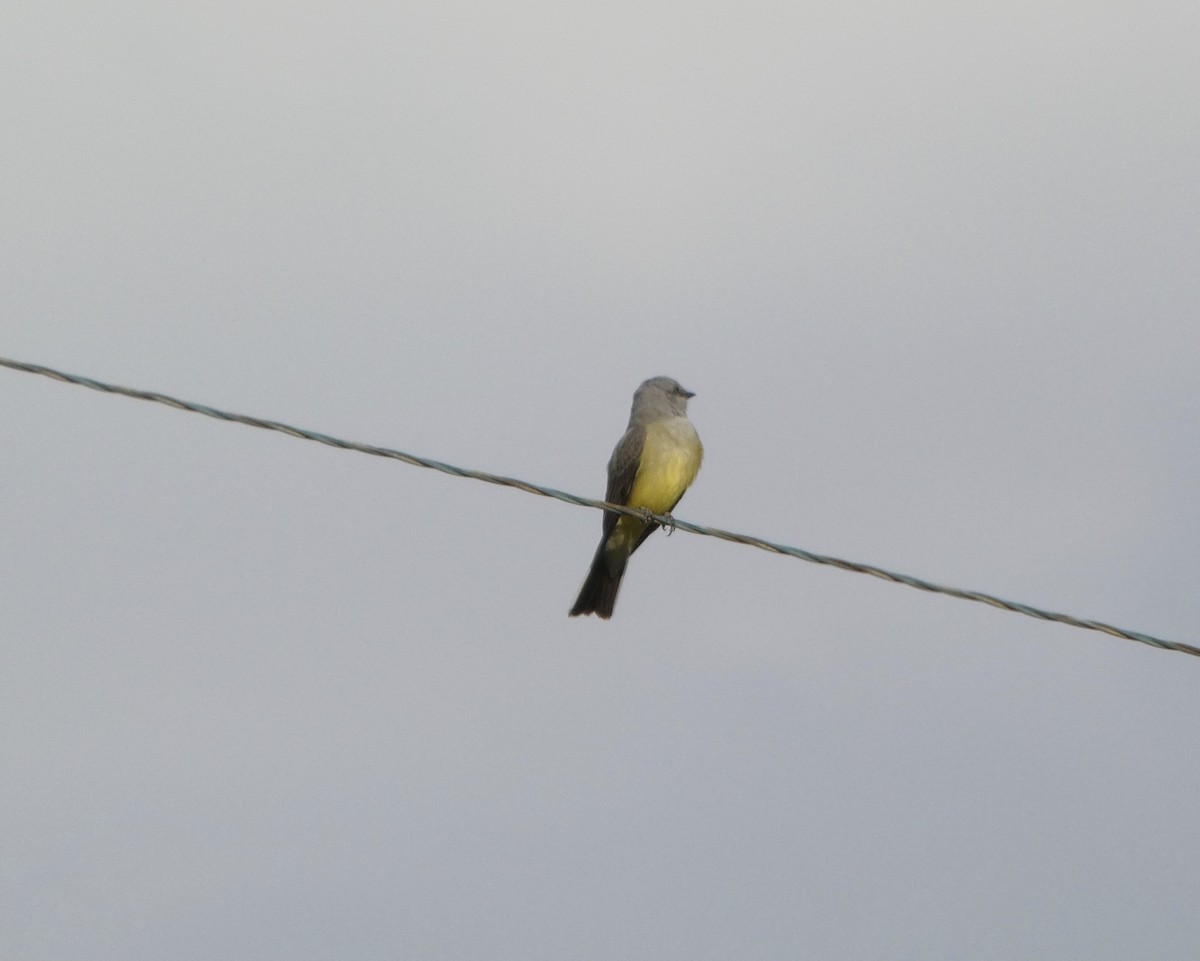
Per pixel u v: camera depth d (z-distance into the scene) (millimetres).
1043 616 8945
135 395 8430
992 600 8992
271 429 8766
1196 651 8828
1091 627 8867
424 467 9266
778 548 9445
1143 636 8852
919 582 9094
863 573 9164
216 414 8617
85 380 8320
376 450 9094
